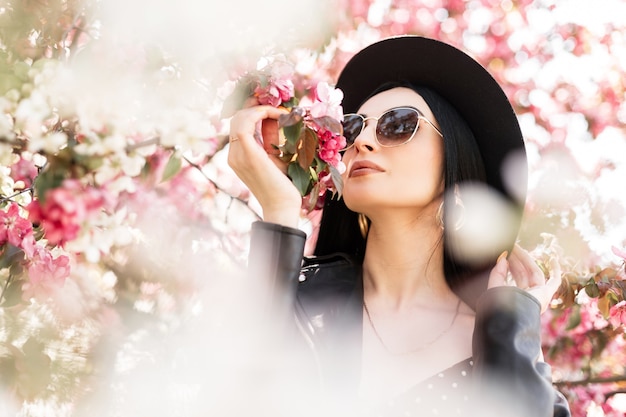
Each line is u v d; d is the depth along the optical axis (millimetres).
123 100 1701
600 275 2844
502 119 2006
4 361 1857
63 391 2164
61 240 1742
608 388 4078
